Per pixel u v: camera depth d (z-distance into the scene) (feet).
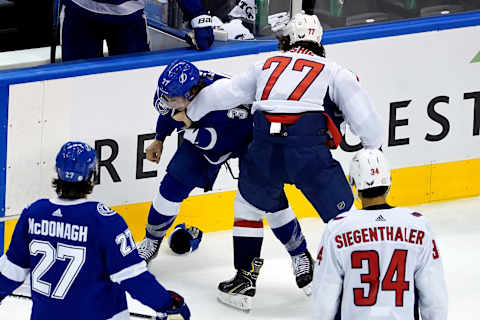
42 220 43.91
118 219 43.86
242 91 57.26
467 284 64.13
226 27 69.26
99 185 66.23
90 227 43.29
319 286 43.42
